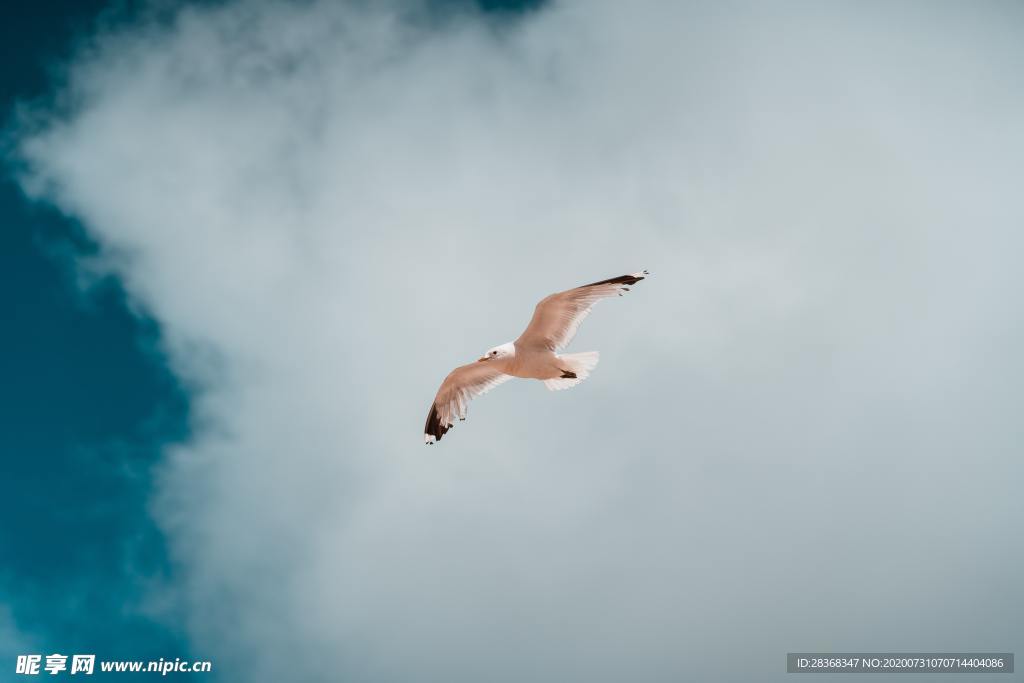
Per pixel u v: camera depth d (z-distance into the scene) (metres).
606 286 25.88
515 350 26.64
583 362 26.94
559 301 25.69
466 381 28.25
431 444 28.83
